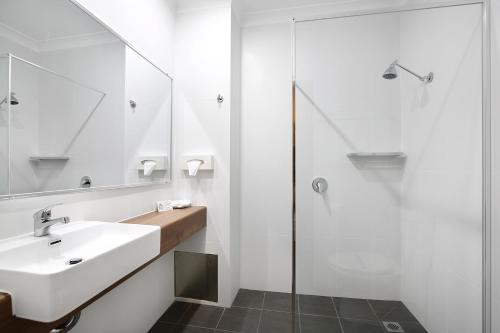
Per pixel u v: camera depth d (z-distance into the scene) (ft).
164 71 5.84
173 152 6.24
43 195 3.01
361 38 4.54
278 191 6.73
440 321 4.14
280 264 6.69
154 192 5.44
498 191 3.54
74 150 3.45
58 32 3.22
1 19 2.57
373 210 4.53
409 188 4.38
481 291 3.76
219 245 6.00
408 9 4.34
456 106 4.01
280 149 6.72
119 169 4.35
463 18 3.97
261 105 6.82
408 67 4.36
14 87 2.68
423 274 4.28
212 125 6.09
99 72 3.91
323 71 4.67
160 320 5.41
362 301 4.53
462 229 3.96
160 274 5.59
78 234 3.13
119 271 2.70
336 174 4.65
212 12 6.15
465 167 3.93
